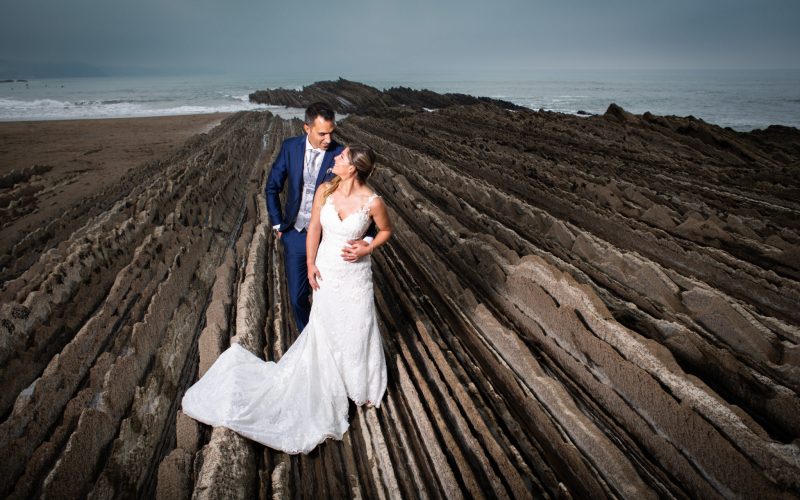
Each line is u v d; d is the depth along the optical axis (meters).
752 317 3.82
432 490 2.52
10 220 8.20
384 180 9.76
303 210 3.23
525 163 10.70
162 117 28.17
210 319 3.97
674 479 2.57
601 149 13.17
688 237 6.16
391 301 4.61
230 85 93.81
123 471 2.49
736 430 2.51
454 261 5.51
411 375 3.40
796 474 2.22
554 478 2.54
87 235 6.14
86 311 4.31
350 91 43.91
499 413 3.05
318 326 2.78
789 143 14.63
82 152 15.65
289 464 2.61
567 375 3.43
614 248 5.44
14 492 2.24
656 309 4.20
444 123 20.44
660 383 2.95
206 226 6.62
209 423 2.67
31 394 2.96
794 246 5.47
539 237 6.14
